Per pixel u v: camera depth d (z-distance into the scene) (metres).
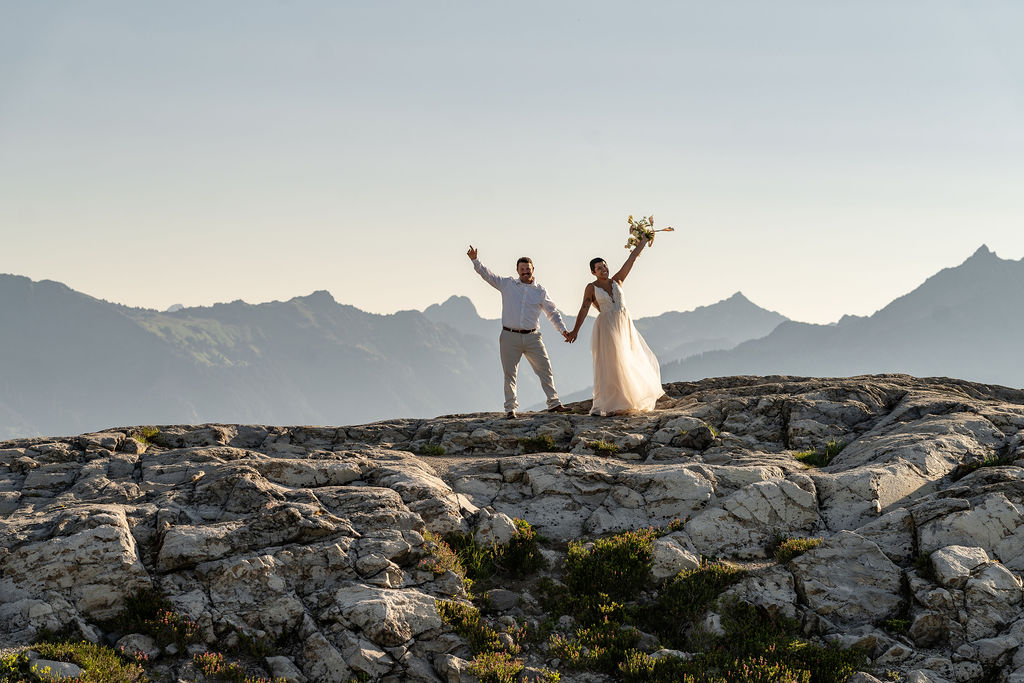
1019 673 9.09
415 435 17.56
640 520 12.81
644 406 18.89
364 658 9.38
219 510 11.64
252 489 11.96
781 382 22.16
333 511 11.78
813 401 18.11
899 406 17.47
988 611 10.02
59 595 9.88
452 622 10.26
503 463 14.59
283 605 10.05
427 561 11.05
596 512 13.01
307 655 9.45
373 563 10.75
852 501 12.62
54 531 10.65
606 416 18.72
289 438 17.00
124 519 11.02
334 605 10.05
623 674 9.61
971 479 12.38
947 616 10.03
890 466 13.30
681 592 10.91
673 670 9.55
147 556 10.59
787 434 16.89
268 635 9.74
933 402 17.19
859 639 9.85
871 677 9.23
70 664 8.78
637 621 10.68
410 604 10.18
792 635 10.18
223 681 9.10
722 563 11.39
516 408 19.50
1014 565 10.80
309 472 13.21
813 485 12.88
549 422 17.86
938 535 11.23
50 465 13.48
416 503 12.36
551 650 10.07
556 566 11.76
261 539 10.89
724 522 12.25
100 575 10.07
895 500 12.65
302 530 11.06
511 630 10.32
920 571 10.81
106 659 8.99
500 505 13.26
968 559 10.59
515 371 19.62
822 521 12.35
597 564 11.41
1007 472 12.26
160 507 11.54
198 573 10.32
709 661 9.66
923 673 9.32
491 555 11.71
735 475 13.68
